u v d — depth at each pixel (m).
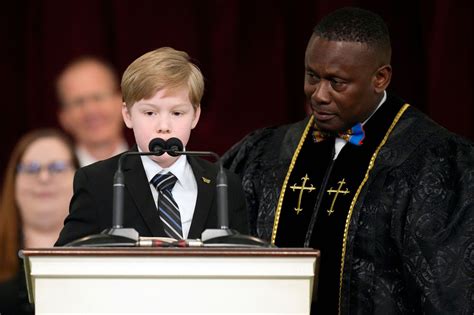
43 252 8.19
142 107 10.69
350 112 12.54
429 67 17.41
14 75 17.80
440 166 12.44
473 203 12.16
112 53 17.75
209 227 10.70
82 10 17.67
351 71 12.24
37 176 16.20
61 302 8.20
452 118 17.28
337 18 12.42
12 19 17.80
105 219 10.63
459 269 11.88
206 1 17.83
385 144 12.80
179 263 8.27
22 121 17.73
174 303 8.25
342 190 12.75
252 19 17.72
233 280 8.29
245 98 17.66
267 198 13.22
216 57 17.66
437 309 11.81
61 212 16.20
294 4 17.91
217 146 17.55
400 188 12.40
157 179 10.84
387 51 12.52
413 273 12.06
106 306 8.22
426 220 12.12
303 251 8.30
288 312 8.28
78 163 16.48
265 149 13.67
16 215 16.06
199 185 10.88
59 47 17.66
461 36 17.27
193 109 10.94
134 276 8.23
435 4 17.42
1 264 15.65
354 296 12.32
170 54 10.88
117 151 17.50
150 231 10.59
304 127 13.57
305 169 13.16
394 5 17.62
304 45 17.89
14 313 15.35
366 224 12.42
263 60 17.67
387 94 13.16
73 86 17.55
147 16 17.70
